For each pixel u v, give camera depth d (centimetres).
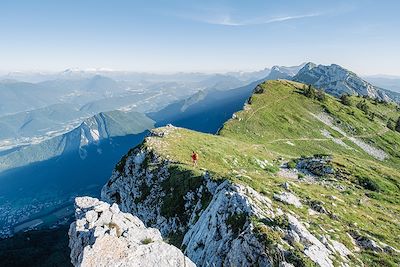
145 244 2109
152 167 6500
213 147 8019
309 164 7981
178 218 4850
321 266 2556
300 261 2544
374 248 3161
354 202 4931
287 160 9150
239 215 3181
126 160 7562
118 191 7394
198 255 3262
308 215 3566
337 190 6116
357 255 2997
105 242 1988
